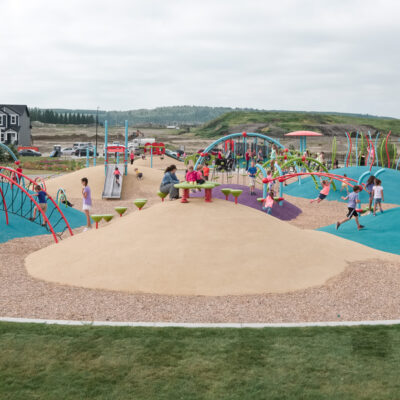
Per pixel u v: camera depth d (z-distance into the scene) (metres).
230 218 10.91
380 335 6.81
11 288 9.10
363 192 25.59
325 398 5.07
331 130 185.25
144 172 31.14
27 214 17.06
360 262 10.81
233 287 8.98
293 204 24.14
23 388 5.24
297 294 8.83
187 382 5.39
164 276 9.21
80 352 6.15
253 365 5.82
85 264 9.93
